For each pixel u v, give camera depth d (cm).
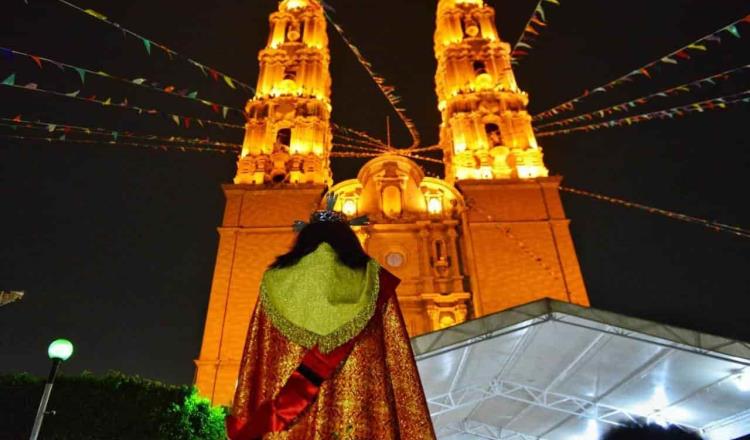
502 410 2569
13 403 1716
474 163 4322
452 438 3027
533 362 2002
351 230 302
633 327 1723
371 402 245
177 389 1881
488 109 4597
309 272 271
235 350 3394
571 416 2509
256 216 3972
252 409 249
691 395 2027
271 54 5016
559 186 4166
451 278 3800
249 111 4669
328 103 4928
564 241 3828
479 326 1750
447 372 1939
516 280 3675
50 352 1480
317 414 238
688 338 1711
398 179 4259
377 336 265
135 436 1741
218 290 3628
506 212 3962
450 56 4972
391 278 287
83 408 1742
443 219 4059
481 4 5481
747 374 1773
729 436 2186
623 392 2117
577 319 1742
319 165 4300
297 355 250
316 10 5353
